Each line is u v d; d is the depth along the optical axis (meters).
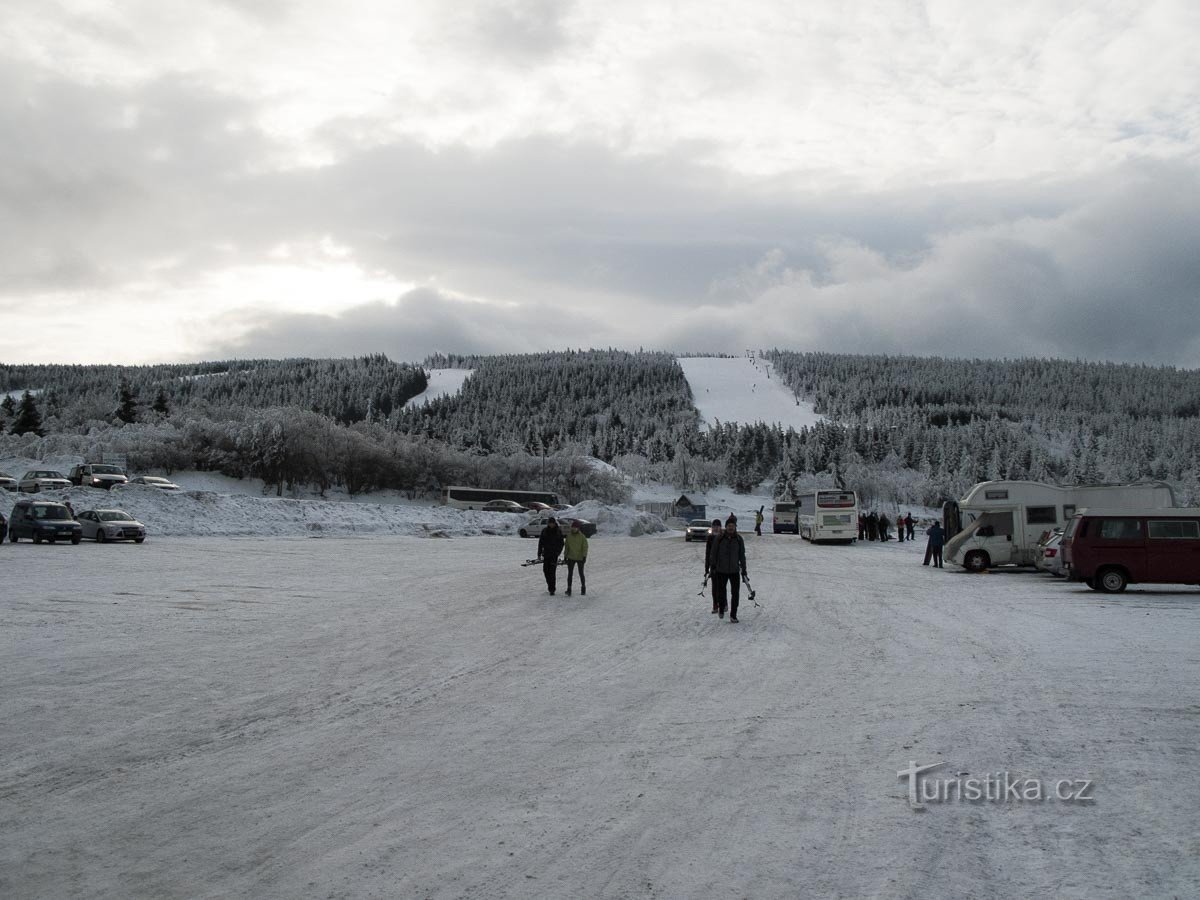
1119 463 164.12
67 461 79.38
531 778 6.71
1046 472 155.62
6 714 8.66
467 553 36.09
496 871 5.00
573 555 20.11
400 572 26.14
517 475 105.12
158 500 48.09
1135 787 6.43
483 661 11.73
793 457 167.50
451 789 6.45
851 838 5.48
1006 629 15.18
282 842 5.44
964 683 10.34
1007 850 5.28
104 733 7.97
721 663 11.69
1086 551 22.59
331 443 91.25
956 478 154.38
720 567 16.08
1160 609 18.53
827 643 13.46
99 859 5.20
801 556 39.34
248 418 89.81
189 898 4.70
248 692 9.73
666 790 6.43
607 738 7.88
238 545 38.03
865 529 63.09
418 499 98.81
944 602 19.73
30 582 21.39
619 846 5.36
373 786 6.52
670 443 185.75
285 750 7.46
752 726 8.31
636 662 11.73
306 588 21.14
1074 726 8.23
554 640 13.56
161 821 5.80
